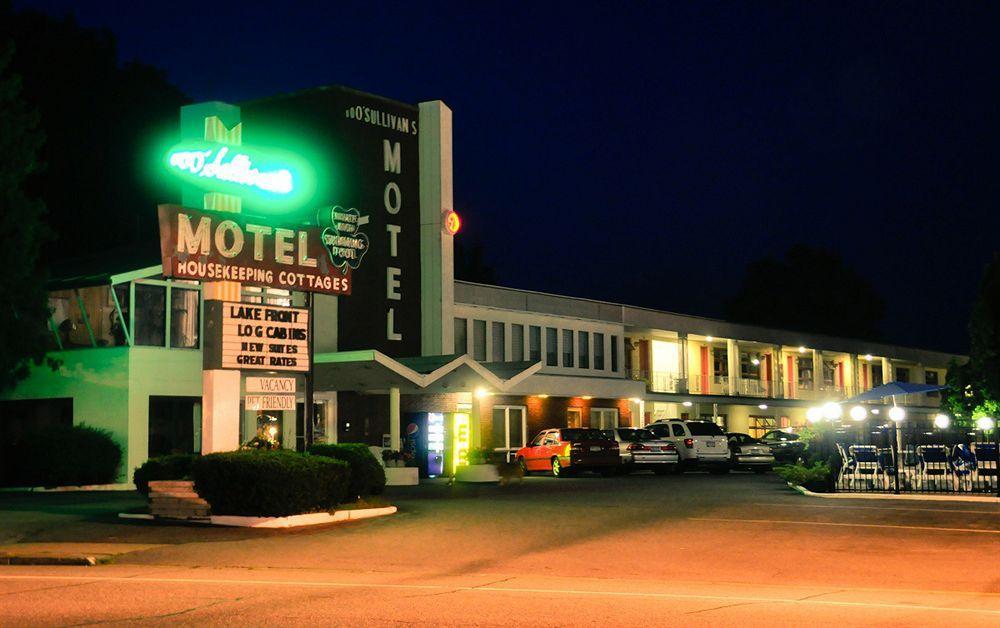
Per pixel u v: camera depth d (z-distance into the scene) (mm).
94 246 49875
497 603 12086
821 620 10844
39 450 29250
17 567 16188
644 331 52656
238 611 11469
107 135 51219
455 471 33062
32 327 30641
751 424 62469
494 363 37594
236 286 22531
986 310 41562
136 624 10664
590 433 37719
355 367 31859
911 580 14477
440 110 39688
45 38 49312
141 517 21266
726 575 15078
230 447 22141
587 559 16531
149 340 30953
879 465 29812
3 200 30516
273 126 38062
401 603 12078
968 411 42281
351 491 22875
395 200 38688
